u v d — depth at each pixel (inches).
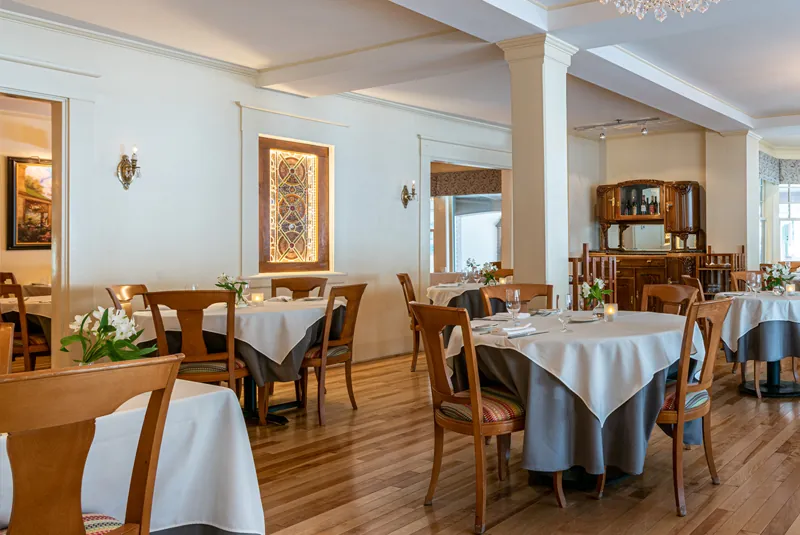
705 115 339.0
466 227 628.7
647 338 124.0
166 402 63.0
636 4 140.4
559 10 198.1
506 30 197.5
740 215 391.9
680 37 232.2
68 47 209.8
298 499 132.6
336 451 164.4
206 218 247.9
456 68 236.4
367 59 230.8
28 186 341.4
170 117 236.5
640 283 381.4
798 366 270.5
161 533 75.2
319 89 265.1
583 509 125.6
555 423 120.5
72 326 86.8
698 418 136.3
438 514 124.2
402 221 327.3
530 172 206.2
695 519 120.2
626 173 441.7
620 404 120.8
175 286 238.7
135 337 87.9
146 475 62.9
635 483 139.8
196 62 242.4
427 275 340.2
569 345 119.4
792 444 166.7
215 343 177.2
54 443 55.5
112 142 221.0
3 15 194.5
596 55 227.0
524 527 117.6
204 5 191.3
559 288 208.8
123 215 223.9
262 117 265.0
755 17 188.7
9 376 51.4
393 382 253.0
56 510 56.6
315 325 189.8
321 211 292.0
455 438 176.1
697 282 239.1
